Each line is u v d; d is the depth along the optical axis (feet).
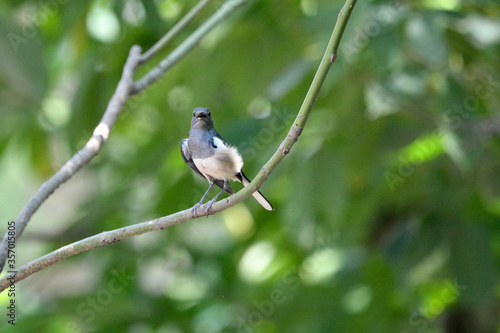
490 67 33.86
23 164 47.55
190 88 36.42
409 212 39.93
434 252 36.88
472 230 36.04
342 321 38.11
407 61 31.91
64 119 42.34
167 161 42.19
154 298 43.11
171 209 38.75
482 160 34.86
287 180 36.99
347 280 39.86
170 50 38.19
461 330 43.52
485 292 34.86
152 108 43.42
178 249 45.80
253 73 35.19
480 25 30.50
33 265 20.33
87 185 62.64
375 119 32.14
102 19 40.68
